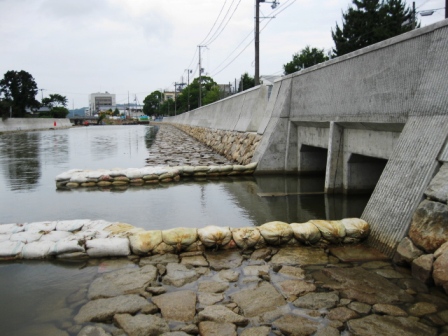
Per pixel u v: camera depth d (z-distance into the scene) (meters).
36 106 70.25
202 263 5.60
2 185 12.48
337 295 4.55
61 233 6.42
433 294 4.49
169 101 103.56
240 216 8.39
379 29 30.47
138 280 5.07
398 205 5.86
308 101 11.99
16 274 5.38
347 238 6.16
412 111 6.62
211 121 31.30
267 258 5.74
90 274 5.31
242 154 16.75
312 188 11.38
